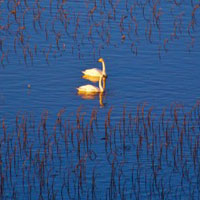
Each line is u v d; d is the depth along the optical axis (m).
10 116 47.12
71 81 53.91
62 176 39.50
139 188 38.50
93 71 54.69
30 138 43.72
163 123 46.38
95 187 38.41
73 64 57.12
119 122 46.59
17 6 69.56
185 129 45.00
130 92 52.00
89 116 47.56
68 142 43.38
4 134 43.31
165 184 38.97
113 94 51.59
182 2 72.06
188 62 57.62
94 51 59.69
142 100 50.50
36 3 70.81
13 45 60.22
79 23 65.81
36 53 58.75
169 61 57.78
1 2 70.81
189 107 49.09
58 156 41.66
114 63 57.47
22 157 41.31
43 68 55.91
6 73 54.62
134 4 70.56
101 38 62.59
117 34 63.56
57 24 65.50
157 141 43.81
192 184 38.94
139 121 46.72
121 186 38.62
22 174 39.62
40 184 38.19
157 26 65.56
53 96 50.91
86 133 43.31
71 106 49.28
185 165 40.81
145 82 53.81
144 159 41.53
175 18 67.50
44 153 41.66
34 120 46.50
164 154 42.19
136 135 44.62
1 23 64.81
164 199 37.47
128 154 42.09
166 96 51.16
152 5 71.12
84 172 39.69
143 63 57.41
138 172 40.16
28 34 62.81
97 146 43.03
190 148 42.81
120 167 40.56
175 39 62.62
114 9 68.25
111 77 54.94
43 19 66.44
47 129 45.19
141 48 60.47
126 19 67.19
